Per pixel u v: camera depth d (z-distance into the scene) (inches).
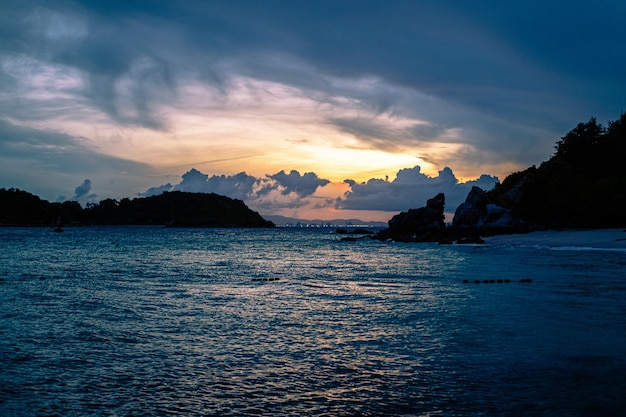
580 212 3270.2
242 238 5644.7
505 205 3848.4
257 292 1087.6
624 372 486.0
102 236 5669.3
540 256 1967.3
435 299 955.3
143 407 408.5
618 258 1793.8
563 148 4375.0
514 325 700.0
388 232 4195.4
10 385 458.6
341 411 398.6
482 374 484.1
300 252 2800.2
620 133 4303.6
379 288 1141.7
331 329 690.2
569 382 458.9
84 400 423.2
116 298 987.3
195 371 500.4
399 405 409.7
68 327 705.0
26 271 1571.1
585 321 722.8
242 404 414.3
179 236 6087.6
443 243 3164.4
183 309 860.0
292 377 481.1
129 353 566.3
